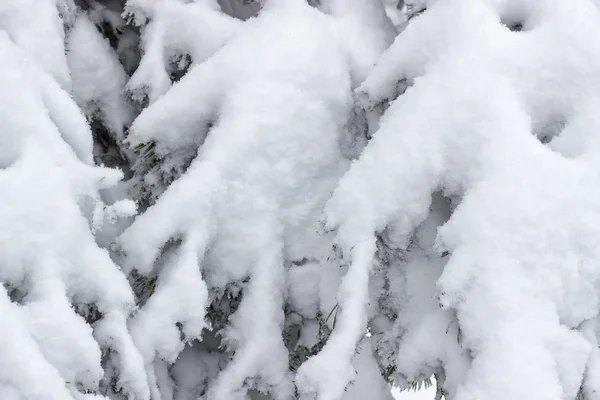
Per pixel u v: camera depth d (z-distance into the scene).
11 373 1.97
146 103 3.52
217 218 2.92
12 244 2.19
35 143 2.38
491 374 2.35
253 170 2.96
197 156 3.00
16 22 2.74
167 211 2.81
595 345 2.52
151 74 3.26
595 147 2.53
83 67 3.40
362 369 3.27
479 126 2.60
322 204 3.17
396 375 2.96
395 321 3.07
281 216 3.09
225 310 3.35
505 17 2.95
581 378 2.38
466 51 2.73
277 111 2.96
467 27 2.77
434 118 2.68
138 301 2.94
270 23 3.17
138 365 2.50
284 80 3.01
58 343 2.16
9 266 2.19
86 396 2.21
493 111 2.59
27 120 2.39
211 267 3.01
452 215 2.58
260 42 3.08
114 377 2.57
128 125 3.59
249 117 2.93
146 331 2.69
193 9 3.29
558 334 2.37
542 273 2.40
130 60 3.89
